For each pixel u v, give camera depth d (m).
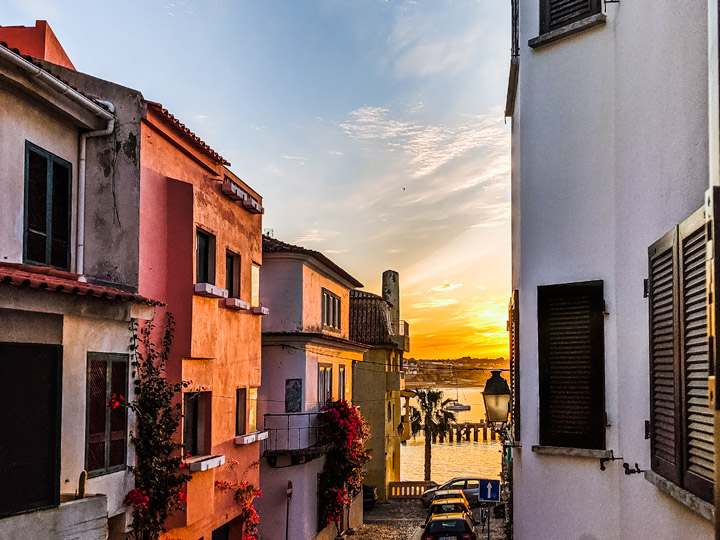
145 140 12.94
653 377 6.12
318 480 27.38
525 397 9.14
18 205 10.22
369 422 41.84
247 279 18.44
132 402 11.20
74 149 11.85
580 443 8.16
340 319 32.03
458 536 25.25
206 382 14.73
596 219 8.23
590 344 8.18
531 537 8.84
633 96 7.09
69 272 11.08
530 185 9.15
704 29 5.02
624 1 7.51
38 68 9.93
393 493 44.53
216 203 16.14
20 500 8.09
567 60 8.77
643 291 6.71
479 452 84.81
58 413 8.66
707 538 4.82
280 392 25.53
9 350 8.16
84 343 9.89
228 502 16.73
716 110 3.36
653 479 5.96
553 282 8.71
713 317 3.25
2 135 9.90
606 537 7.78
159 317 13.47
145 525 11.41
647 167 6.58
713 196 3.31
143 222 12.84
